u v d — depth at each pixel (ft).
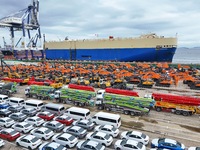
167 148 67.56
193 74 226.38
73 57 459.73
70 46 458.50
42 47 490.49
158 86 184.24
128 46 378.12
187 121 98.99
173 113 110.22
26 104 112.88
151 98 110.11
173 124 95.14
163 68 265.34
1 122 88.74
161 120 100.07
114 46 395.75
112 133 79.25
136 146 66.23
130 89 161.48
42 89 139.33
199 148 66.13
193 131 87.66
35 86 143.23
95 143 67.21
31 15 478.18
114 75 211.82
